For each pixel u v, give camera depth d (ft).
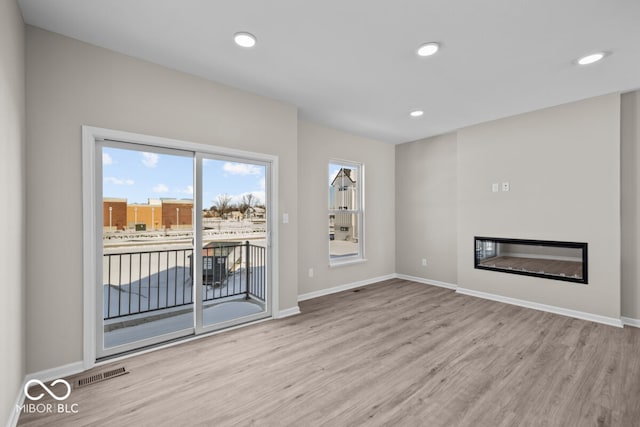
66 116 7.00
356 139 16.01
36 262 6.61
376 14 6.23
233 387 6.56
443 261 15.85
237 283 10.28
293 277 11.60
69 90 7.04
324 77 9.20
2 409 4.85
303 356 7.99
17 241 5.75
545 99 10.88
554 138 11.57
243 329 9.87
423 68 8.59
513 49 7.55
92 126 7.33
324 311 11.82
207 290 9.62
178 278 9.12
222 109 9.61
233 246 10.16
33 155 6.57
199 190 9.34
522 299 12.42
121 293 8.23
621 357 7.86
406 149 17.60
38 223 6.63
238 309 10.30
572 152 11.15
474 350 8.31
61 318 6.91
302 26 6.65
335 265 14.84
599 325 10.19
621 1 5.74
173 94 8.62
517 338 9.11
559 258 11.47
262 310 10.84
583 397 6.15
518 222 12.50
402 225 17.81
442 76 9.07
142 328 8.59
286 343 8.81
